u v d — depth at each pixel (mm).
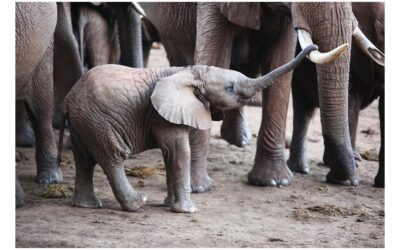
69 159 14188
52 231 9789
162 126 10688
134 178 12945
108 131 10539
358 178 13766
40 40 11680
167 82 10578
